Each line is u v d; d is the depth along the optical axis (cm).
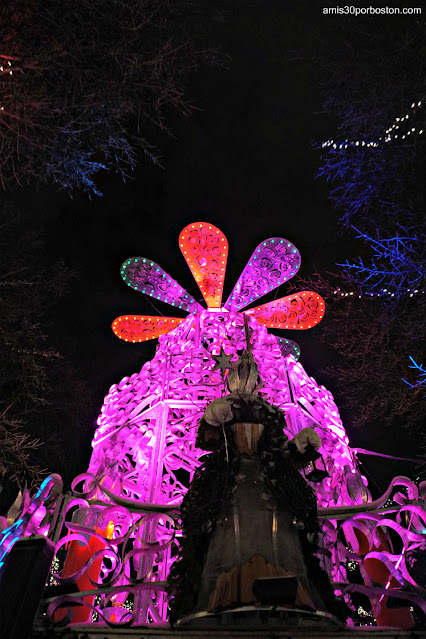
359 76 825
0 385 945
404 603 355
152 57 727
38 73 659
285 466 343
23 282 913
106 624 319
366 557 369
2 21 643
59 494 369
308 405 591
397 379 916
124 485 531
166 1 725
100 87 701
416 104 777
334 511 390
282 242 772
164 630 309
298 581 299
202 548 321
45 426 1006
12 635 287
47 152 743
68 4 669
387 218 930
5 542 335
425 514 369
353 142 866
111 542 356
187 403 582
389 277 931
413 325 898
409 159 844
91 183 787
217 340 644
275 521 321
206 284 742
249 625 309
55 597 321
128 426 568
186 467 561
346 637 313
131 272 725
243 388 369
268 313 737
